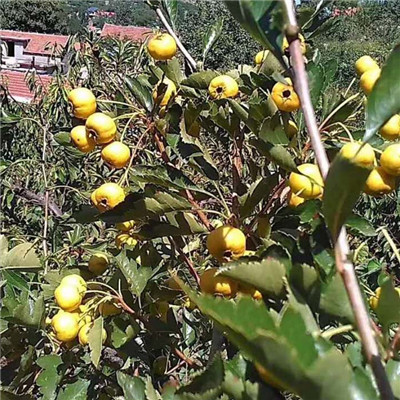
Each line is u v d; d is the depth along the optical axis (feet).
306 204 5.45
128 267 7.00
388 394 2.84
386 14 71.77
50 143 15.96
